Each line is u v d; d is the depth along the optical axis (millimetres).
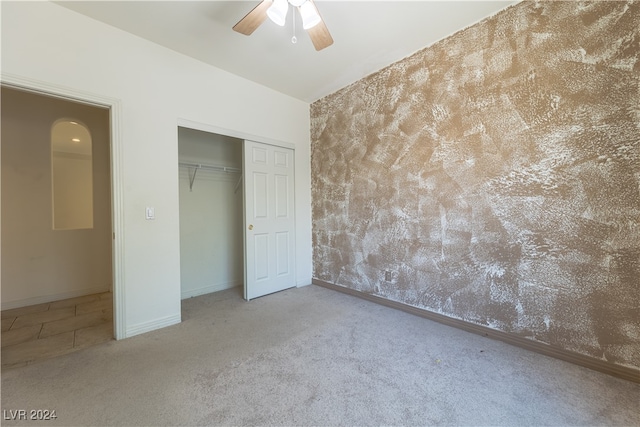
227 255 3832
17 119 3168
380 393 1599
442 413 1442
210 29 2301
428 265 2654
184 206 3389
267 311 2904
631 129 1654
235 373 1792
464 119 2365
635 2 1631
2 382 1694
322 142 3768
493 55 2188
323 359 1966
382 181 3033
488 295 2273
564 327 1919
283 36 2400
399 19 2219
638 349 1669
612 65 1707
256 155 3334
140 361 1937
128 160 2316
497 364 1893
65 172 4188
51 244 3373
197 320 2670
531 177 2027
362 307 3012
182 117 2648
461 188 2402
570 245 1881
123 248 2287
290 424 1367
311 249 3996
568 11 1855
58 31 1999
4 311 3002
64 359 1964
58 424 1366
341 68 2979
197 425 1361
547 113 1950
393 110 2896
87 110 3611
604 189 1750
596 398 1547
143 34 2350
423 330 2434
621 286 1711
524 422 1379
